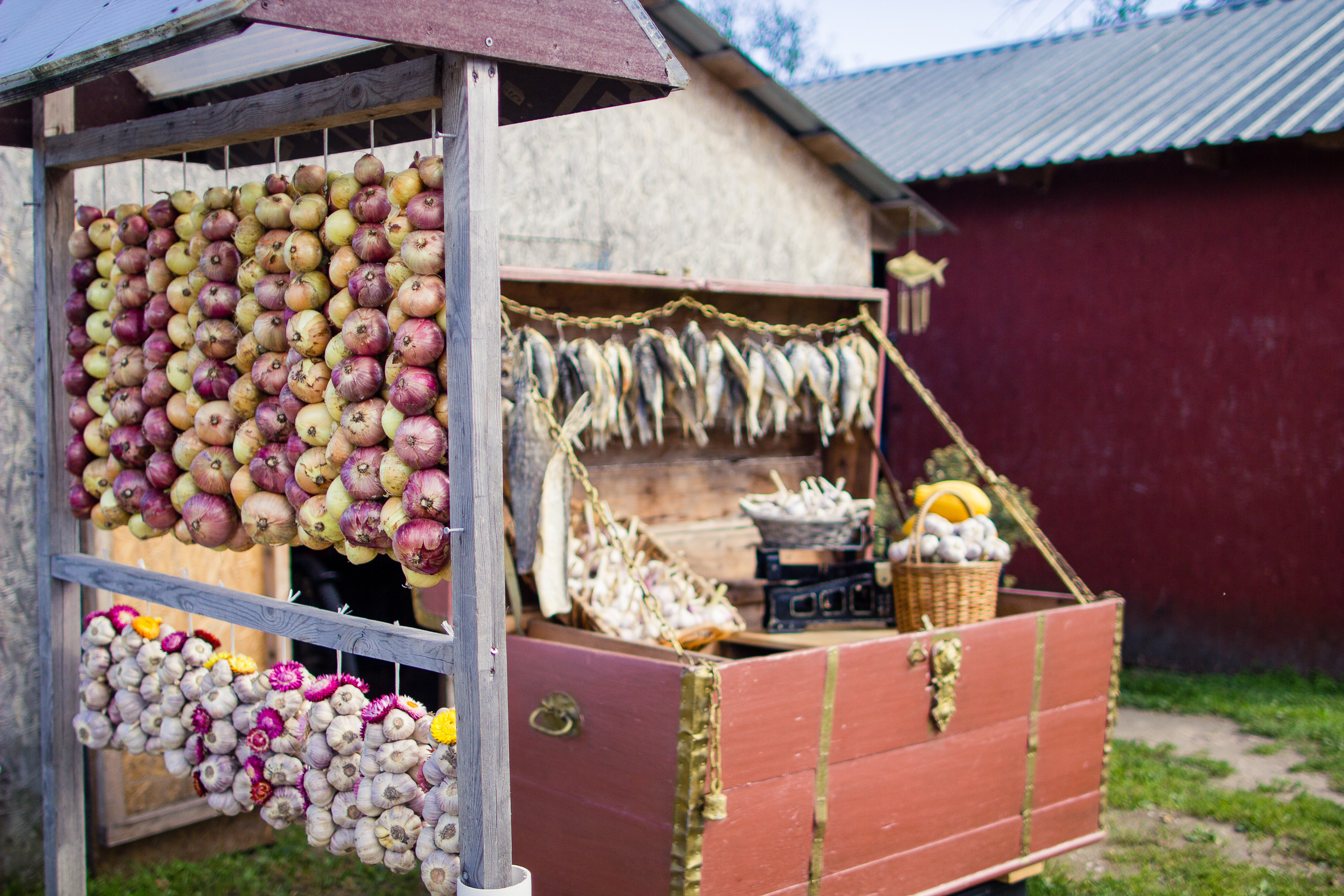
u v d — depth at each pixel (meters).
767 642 3.59
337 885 3.53
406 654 1.92
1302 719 5.50
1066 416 7.15
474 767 1.79
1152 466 6.82
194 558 3.57
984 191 7.48
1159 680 6.34
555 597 3.08
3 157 3.27
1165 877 3.71
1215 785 4.59
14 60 2.04
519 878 1.84
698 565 4.16
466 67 1.71
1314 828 4.09
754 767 2.59
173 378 2.38
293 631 2.16
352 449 1.99
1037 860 3.31
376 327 1.93
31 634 3.37
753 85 4.37
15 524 3.33
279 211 2.17
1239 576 6.50
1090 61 8.53
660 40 1.92
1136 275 6.86
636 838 2.61
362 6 1.54
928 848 3.00
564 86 2.07
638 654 2.98
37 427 2.72
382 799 1.99
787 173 4.63
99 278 2.63
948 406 7.69
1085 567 7.07
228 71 2.53
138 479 2.48
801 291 4.14
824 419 4.04
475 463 1.74
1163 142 6.29
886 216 5.18
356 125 2.58
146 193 3.42
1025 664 3.23
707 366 3.74
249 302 2.22
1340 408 6.15
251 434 2.21
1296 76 6.81
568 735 2.80
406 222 1.89
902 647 2.89
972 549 3.47
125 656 2.57
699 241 4.33
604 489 3.95
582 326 3.61
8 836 3.32
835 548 3.74
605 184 4.05
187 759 2.48
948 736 3.03
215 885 3.47
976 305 7.54
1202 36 8.30
